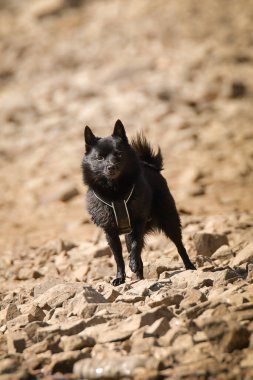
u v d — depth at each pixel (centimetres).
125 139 889
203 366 529
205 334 566
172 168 2181
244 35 3875
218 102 2958
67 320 702
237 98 3011
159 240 1213
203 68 3341
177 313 666
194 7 4350
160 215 931
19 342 634
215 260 1003
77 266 1131
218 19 4156
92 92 3203
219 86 3080
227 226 1282
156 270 915
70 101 3142
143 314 634
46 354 603
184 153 2350
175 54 3550
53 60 3856
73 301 739
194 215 1561
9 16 4959
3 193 2108
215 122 2677
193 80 3184
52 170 2312
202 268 833
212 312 622
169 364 543
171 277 824
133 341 590
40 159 2452
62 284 812
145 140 968
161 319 615
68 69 3691
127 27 4156
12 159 2528
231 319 596
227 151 2344
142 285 790
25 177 2278
